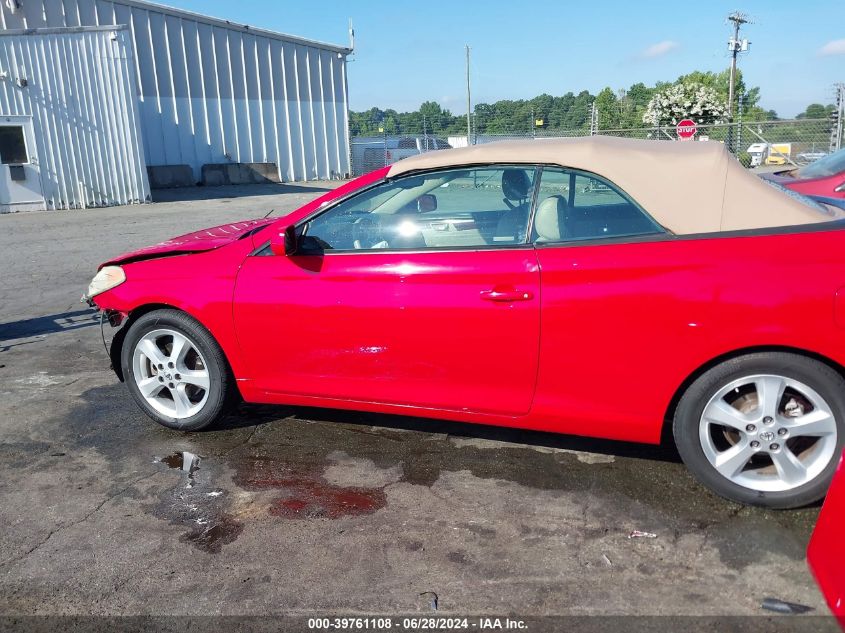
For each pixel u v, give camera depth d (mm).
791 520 3002
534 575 2715
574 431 3326
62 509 3320
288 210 17844
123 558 2916
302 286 3600
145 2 25172
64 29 18656
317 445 3928
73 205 19469
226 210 18109
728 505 3135
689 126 19969
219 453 3869
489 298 3219
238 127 28703
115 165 20062
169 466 3734
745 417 2988
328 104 31562
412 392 3520
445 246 3404
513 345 3236
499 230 3342
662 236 3061
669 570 2709
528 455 3711
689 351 2973
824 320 2773
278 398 3871
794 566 2703
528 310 3168
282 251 3531
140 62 25609
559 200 3256
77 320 7020
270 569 2814
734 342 2895
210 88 27609
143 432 4191
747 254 2896
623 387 3129
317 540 3004
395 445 3891
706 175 3061
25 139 18516
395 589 2664
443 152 3582
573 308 3105
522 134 30781
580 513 3129
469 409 3451
